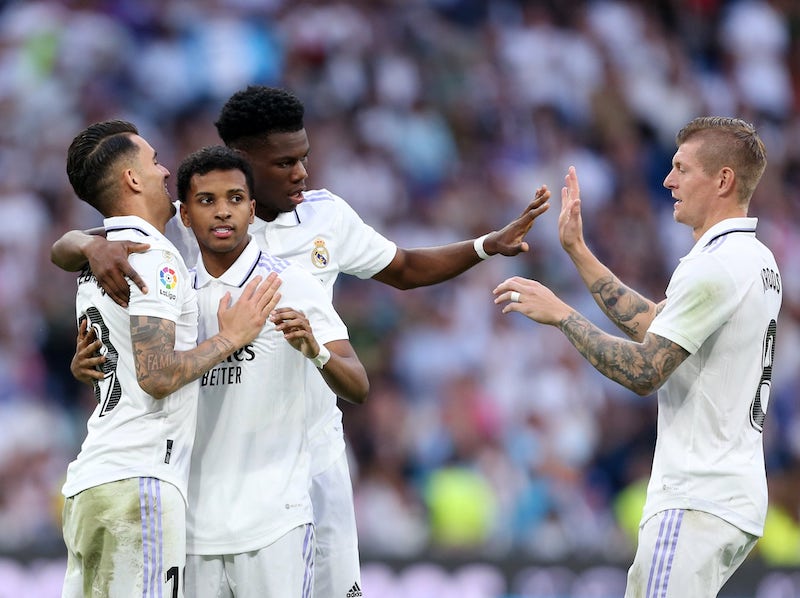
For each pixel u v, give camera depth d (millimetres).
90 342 16469
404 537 38812
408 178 50500
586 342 16766
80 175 16531
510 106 53688
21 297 44062
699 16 59219
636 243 51438
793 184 57469
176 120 50188
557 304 17156
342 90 51438
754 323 16688
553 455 42219
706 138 17328
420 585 29656
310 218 18688
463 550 31859
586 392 44219
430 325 44906
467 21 55781
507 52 54969
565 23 56719
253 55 51188
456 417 42500
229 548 16531
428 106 52781
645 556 16734
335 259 18875
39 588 29000
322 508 18875
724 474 16516
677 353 16469
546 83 54656
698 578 16344
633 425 43781
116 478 15875
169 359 15680
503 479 40969
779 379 47344
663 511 16750
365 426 41656
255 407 16672
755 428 16891
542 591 29812
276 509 16562
